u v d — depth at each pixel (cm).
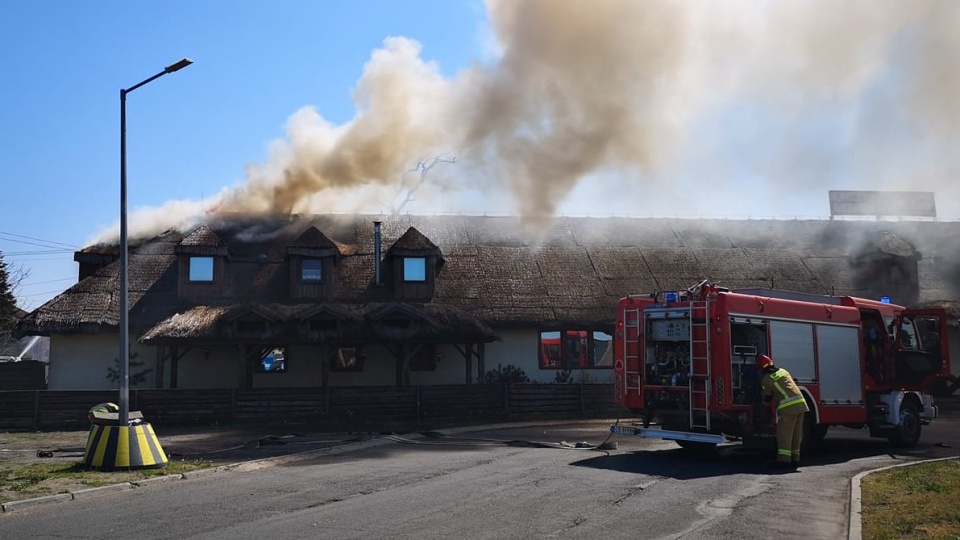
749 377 1320
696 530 777
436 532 761
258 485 1090
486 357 2719
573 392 2422
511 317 2658
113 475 1170
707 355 1302
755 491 1011
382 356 2681
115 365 2539
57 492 1025
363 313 2442
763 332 1370
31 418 2062
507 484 1063
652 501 932
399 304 2417
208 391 2162
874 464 1299
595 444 1627
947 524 786
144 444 1253
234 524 818
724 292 1310
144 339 2312
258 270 2784
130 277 2666
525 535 748
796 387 1258
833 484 1073
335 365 2656
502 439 1742
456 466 1262
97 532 796
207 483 1123
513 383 2398
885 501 920
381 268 2845
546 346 2766
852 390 1514
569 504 909
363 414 2252
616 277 2892
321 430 1975
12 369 2745
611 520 820
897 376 1611
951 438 1750
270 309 2377
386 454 1459
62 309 2494
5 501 959
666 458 1363
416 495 980
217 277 2653
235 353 2598
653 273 2942
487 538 735
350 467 1270
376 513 863
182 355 2391
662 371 1398
